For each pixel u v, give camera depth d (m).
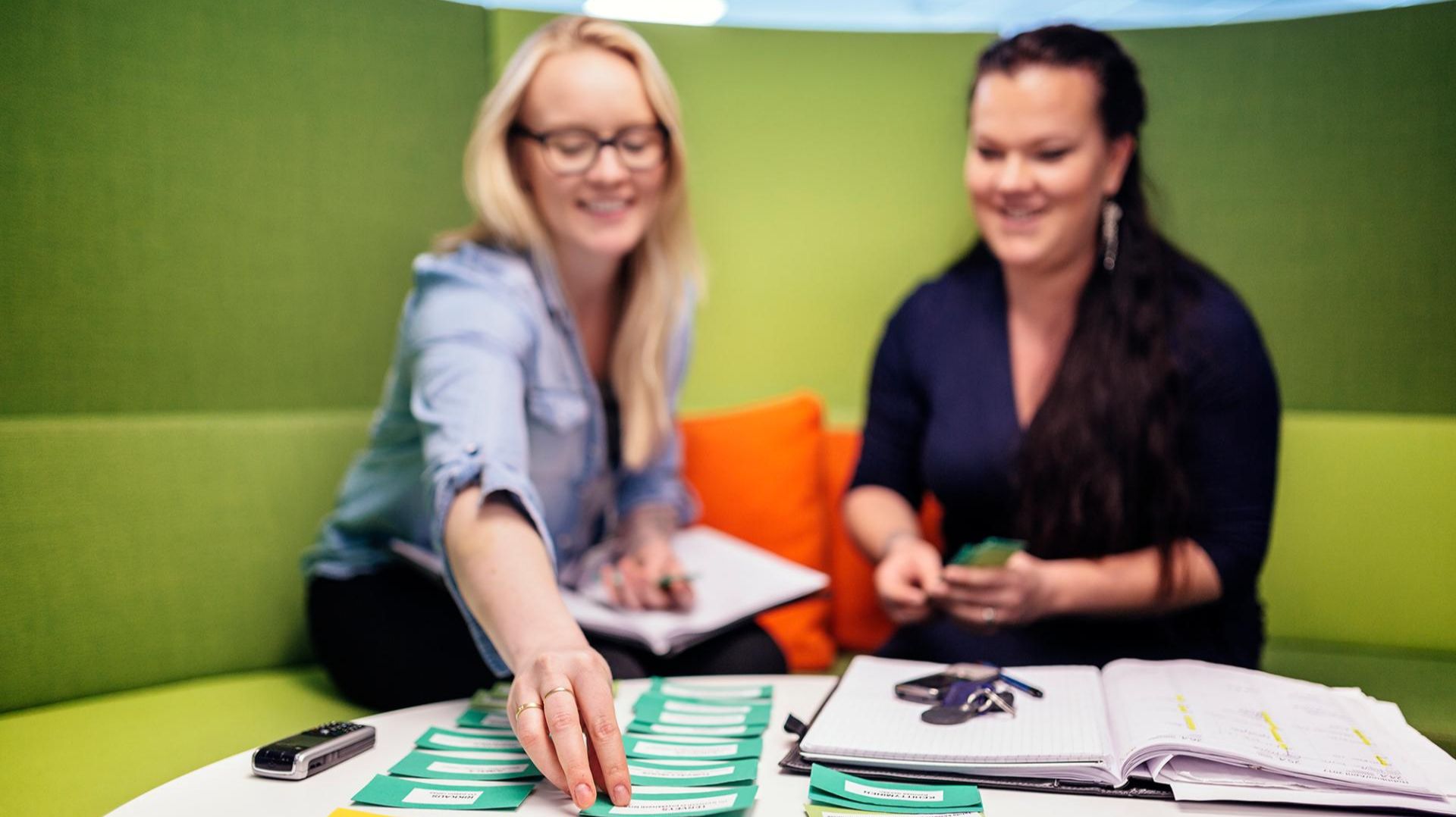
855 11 2.41
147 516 1.83
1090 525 1.73
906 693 1.15
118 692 1.79
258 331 2.07
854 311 2.37
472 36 2.32
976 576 1.56
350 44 2.15
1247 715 1.05
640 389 1.89
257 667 1.94
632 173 1.73
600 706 0.96
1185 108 2.21
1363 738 1.01
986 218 1.79
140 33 1.92
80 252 1.88
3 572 1.69
